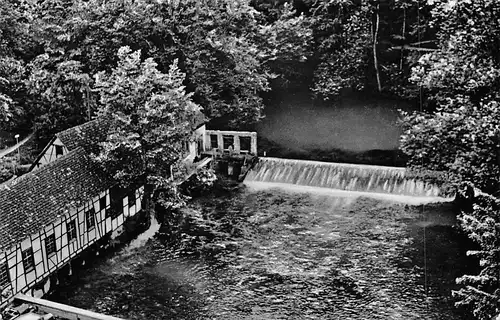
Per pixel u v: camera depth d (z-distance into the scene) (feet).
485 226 89.61
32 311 107.86
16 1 189.47
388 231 138.62
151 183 135.54
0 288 102.78
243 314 112.16
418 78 129.39
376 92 207.92
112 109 136.87
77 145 138.21
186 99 142.51
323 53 209.87
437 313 109.81
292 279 122.52
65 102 172.04
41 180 121.70
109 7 174.50
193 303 115.96
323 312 111.86
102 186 131.44
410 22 204.13
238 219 147.95
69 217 123.13
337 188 160.76
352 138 187.83
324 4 201.67
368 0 198.18
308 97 213.46
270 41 194.80
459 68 121.29
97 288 121.19
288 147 186.29
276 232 141.18
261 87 187.93
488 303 86.28
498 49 119.96
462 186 129.08
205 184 163.84
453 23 126.93
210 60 175.73
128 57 143.84
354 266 126.00
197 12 173.78
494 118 113.19
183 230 143.23
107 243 135.03
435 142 128.98
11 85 171.53
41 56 171.12
